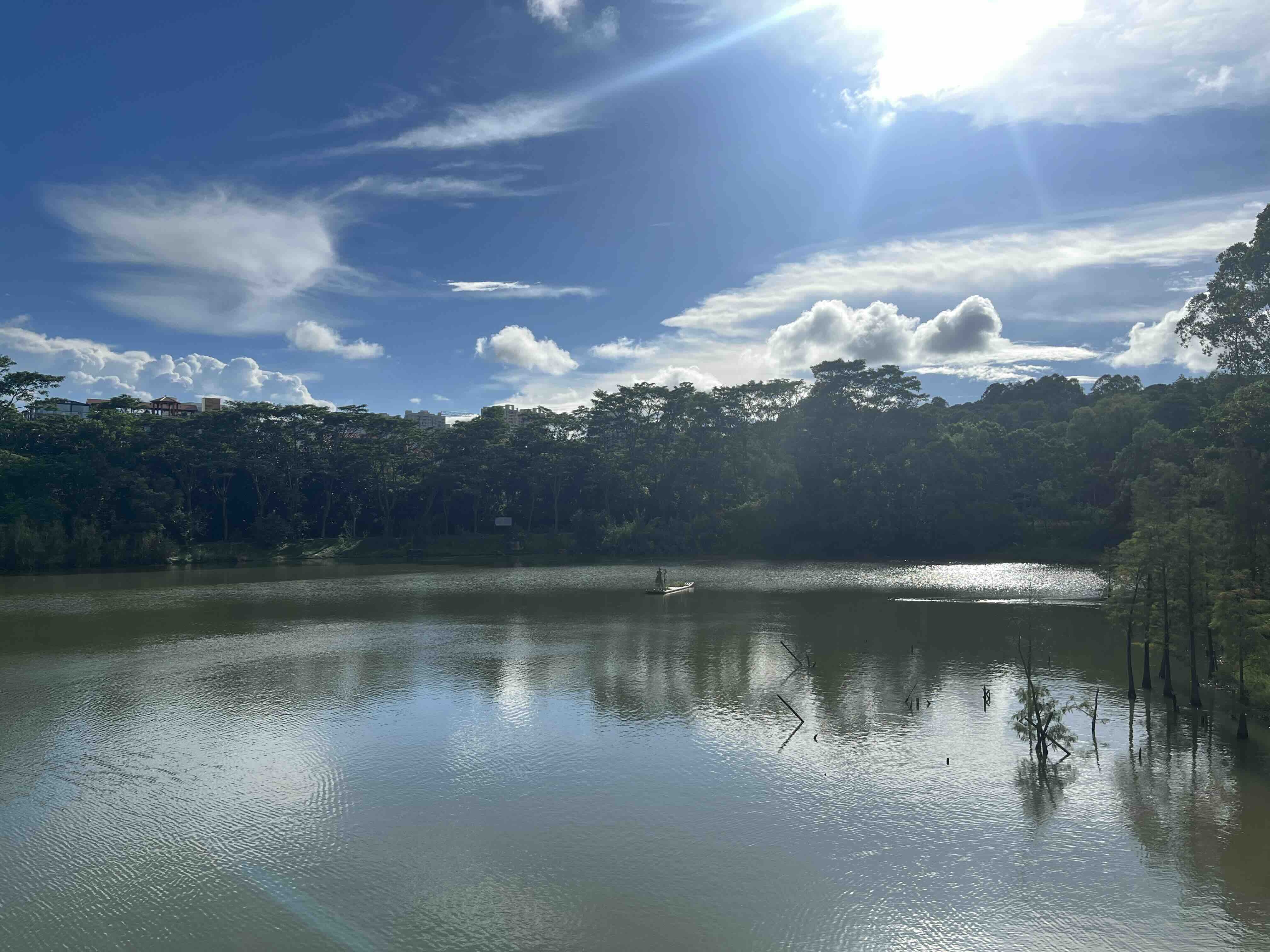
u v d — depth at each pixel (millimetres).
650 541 161750
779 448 169750
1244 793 32188
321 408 165000
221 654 60719
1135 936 22578
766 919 23578
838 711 44219
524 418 188000
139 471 145000
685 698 47344
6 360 141750
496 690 49250
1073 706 41281
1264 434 57812
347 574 126312
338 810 31281
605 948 22266
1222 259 67250
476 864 26938
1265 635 41219
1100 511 147125
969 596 95062
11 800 32375
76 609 85938
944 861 26922
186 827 29859
